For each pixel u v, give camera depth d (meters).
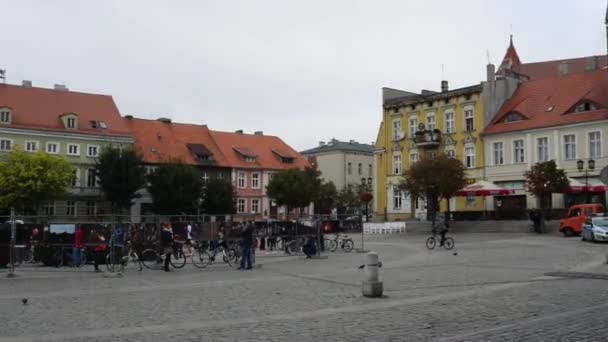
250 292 16.45
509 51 90.44
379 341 9.46
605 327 10.09
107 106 78.81
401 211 69.38
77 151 73.00
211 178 74.81
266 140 94.38
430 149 67.38
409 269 22.28
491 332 9.87
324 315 12.22
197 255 27.12
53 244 26.61
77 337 10.37
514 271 20.50
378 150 73.12
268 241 34.38
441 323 10.91
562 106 57.84
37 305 14.51
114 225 25.25
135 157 68.38
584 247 31.19
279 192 77.19
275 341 9.70
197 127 89.06
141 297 15.84
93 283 19.94
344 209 97.94
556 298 13.77
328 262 27.34
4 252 25.77
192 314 12.73
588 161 53.53
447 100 66.12
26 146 69.69
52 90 76.25
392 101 71.75
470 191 50.84
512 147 59.78
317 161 116.12
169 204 69.44
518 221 48.44
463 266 22.92
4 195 62.16
